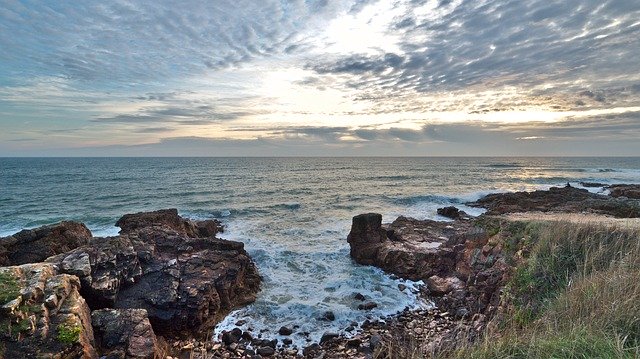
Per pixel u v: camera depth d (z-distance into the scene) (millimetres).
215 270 14633
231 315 13406
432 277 15758
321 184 60781
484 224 16125
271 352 10836
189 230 22938
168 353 10852
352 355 10500
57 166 114312
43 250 15188
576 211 26047
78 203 39781
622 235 10711
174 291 12711
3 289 8516
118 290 12477
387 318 12906
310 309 13625
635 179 69188
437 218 31000
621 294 6465
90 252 12844
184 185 58125
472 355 5699
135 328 9586
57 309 8711
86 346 8227
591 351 4852
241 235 25141
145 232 17312
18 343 7527
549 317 7086
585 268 9000
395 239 20797
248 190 51625
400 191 50406
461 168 108938
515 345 5480
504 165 128250
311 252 20484
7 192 48375
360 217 19688
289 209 36000
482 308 12344
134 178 70125
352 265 18688
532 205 31125
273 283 16391
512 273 11734
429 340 10516
